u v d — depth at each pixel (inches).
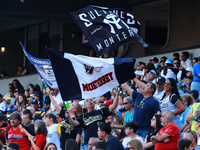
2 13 1903.3
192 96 928.9
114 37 839.1
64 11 1909.4
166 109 837.8
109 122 839.7
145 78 1214.9
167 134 739.4
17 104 1326.3
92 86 805.2
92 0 1872.5
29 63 2268.7
